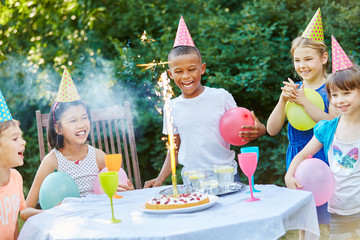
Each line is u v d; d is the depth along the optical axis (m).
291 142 3.14
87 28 6.34
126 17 6.20
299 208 1.94
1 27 6.20
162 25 5.82
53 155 3.07
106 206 2.22
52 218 2.06
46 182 2.57
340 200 2.55
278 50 5.28
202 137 3.01
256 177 5.38
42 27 6.29
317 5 5.41
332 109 2.95
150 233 1.67
